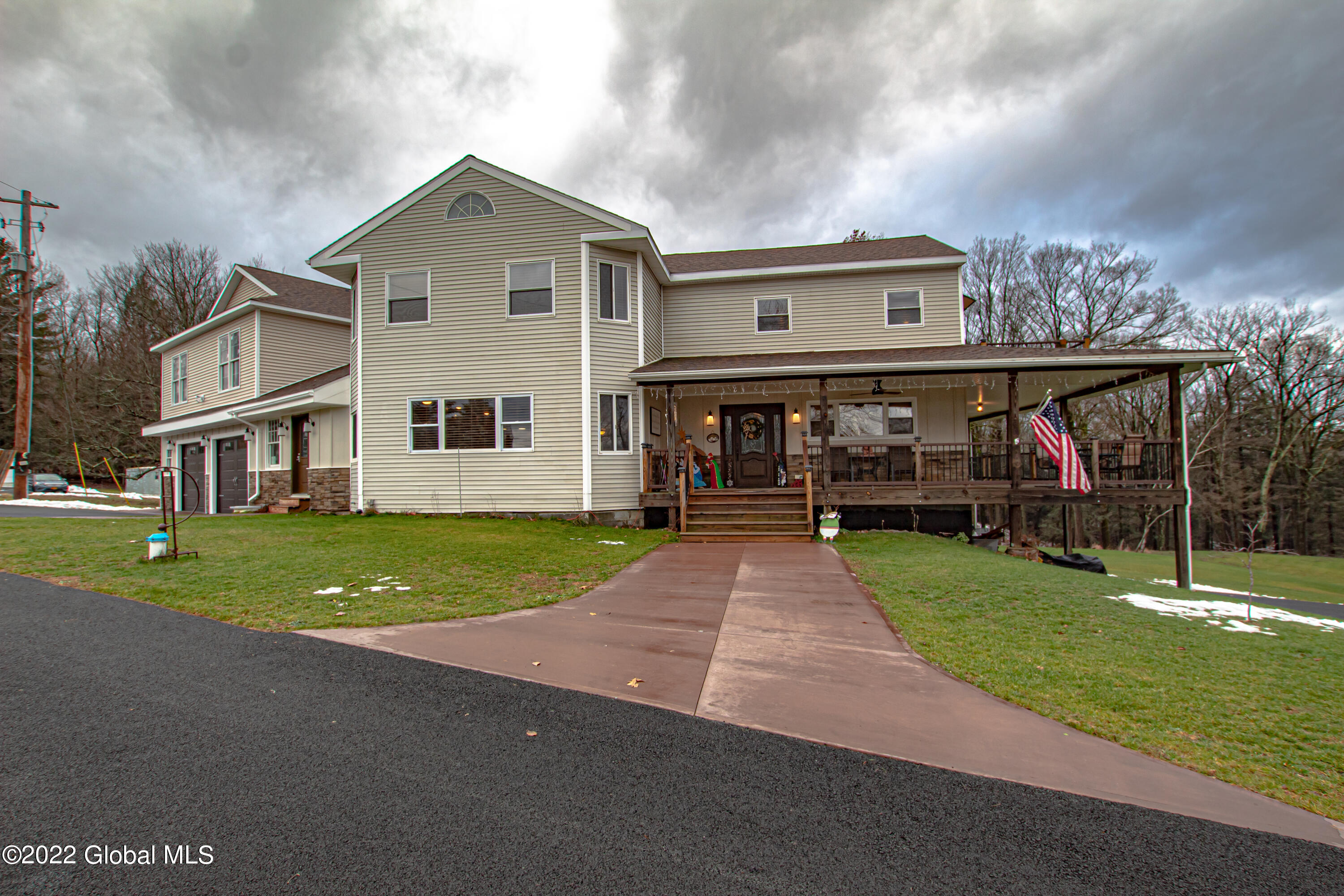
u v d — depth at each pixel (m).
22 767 2.68
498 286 13.24
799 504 12.25
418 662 4.24
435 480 13.31
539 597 6.30
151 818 2.33
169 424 20.34
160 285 35.75
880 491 11.91
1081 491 11.41
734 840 2.28
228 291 19.16
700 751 3.04
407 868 2.05
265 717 3.29
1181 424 11.25
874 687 3.98
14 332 31.73
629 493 13.29
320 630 4.88
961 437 14.44
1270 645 5.13
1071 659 4.57
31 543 8.39
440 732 3.17
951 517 13.89
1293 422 28.12
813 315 15.24
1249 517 29.56
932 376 12.80
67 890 1.90
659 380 12.88
